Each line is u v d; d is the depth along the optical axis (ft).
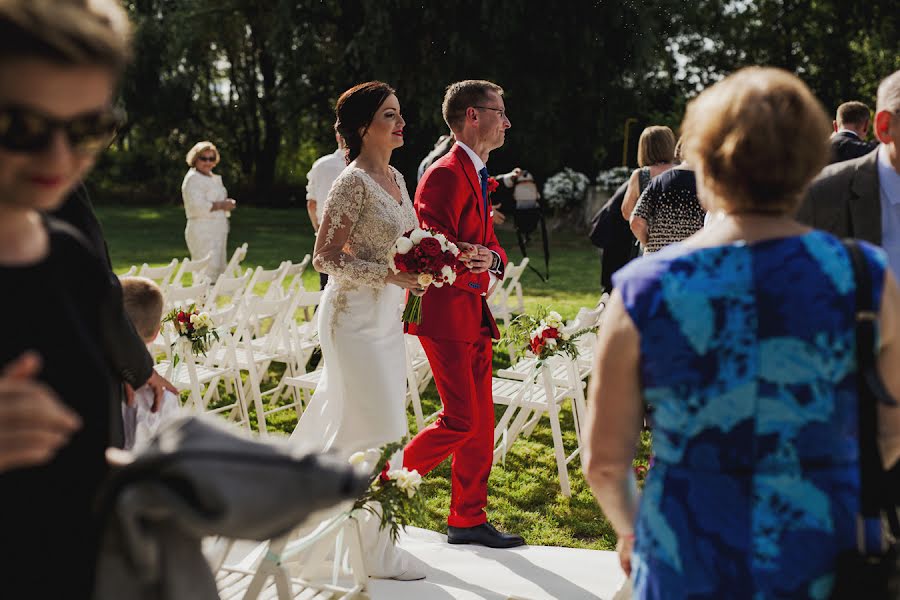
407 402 21.43
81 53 3.50
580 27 61.00
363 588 9.66
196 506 3.98
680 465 4.91
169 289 18.16
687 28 75.97
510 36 60.95
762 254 4.80
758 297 4.73
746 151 4.79
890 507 4.89
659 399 4.95
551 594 11.78
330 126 85.71
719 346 4.76
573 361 16.05
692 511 4.83
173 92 90.99
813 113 4.88
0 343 3.92
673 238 16.66
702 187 5.16
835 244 4.88
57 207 6.54
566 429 19.85
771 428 4.71
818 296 4.71
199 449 4.04
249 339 18.48
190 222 34.24
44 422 3.53
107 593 4.16
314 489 4.11
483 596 11.64
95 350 4.33
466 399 12.59
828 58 88.02
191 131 108.27
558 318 15.84
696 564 4.78
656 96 83.92
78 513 4.18
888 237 9.43
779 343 4.69
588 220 66.33
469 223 12.65
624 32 62.44
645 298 4.91
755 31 89.20
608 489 5.30
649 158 19.33
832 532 4.67
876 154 9.50
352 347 12.11
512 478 16.61
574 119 67.36
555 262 50.42
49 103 3.51
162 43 84.69
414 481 9.47
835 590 4.61
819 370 4.69
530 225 44.86
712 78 89.97
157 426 8.90
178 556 4.32
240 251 33.14
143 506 4.00
